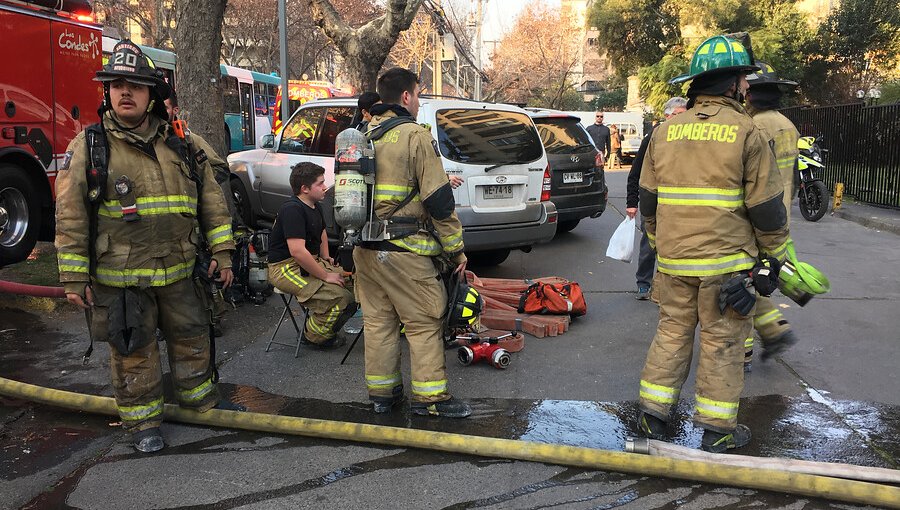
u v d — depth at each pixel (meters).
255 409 4.16
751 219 3.40
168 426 3.94
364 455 3.58
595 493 3.22
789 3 30.36
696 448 3.63
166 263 3.55
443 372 4.01
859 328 5.71
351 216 3.68
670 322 3.67
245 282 6.43
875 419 4.03
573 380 4.65
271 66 33.22
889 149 12.63
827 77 31.52
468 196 6.66
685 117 3.50
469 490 3.24
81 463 3.50
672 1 30.92
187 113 7.15
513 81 48.00
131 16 28.81
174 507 3.11
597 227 10.96
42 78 7.16
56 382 4.55
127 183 3.38
